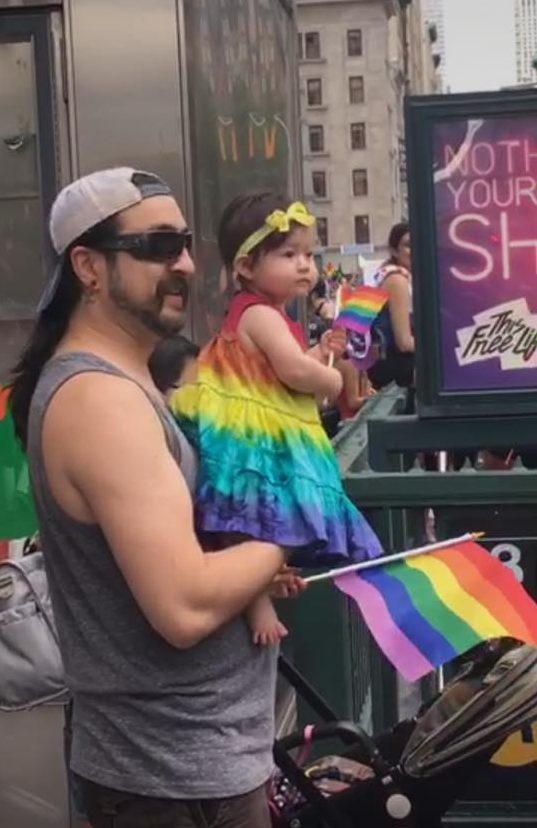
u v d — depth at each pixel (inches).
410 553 115.5
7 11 153.6
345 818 121.3
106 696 89.8
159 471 86.2
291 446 96.7
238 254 114.4
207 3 160.6
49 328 95.1
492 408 183.5
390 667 163.9
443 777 121.3
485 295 182.2
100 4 152.4
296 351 104.3
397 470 193.0
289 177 226.2
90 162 154.0
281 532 92.5
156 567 84.4
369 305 239.3
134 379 90.5
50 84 153.9
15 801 158.9
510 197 180.2
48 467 88.0
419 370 184.9
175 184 152.9
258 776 92.0
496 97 178.7
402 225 301.1
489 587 114.3
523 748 149.0
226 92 172.2
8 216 156.3
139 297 91.0
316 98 3528.5
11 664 127.5
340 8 3506.4
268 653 95.6
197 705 89.5
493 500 148.6
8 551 150.9
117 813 91.3
